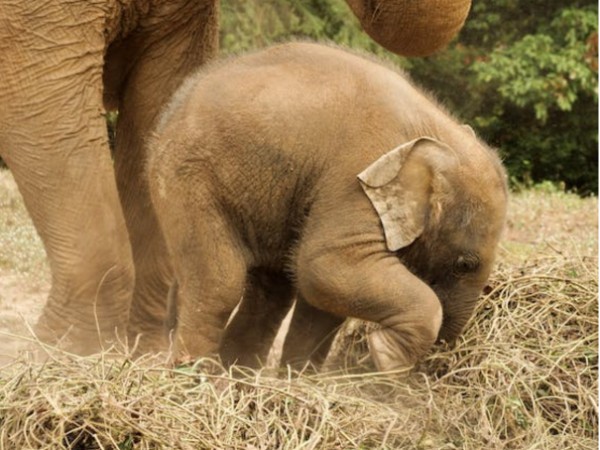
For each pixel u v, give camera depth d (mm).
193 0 11930
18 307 14922
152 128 12227
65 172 11164
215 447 8680
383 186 10414
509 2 29531
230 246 10633
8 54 11047
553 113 30594
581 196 30141
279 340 13719
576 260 12586
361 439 9234
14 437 8719
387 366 10375
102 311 11281
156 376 9422
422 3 10750
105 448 8719
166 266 12516
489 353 10852
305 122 10492
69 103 11125
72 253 11195
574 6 29281
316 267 10523
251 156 10477
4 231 18562
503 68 28703
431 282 10883
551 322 11430
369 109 10570
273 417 9180
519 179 30484
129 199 12477
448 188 10531
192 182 10523
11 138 11195
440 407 10336
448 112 11219
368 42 27703
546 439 10086
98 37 11234
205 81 10805
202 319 10625
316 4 27672
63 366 9414
